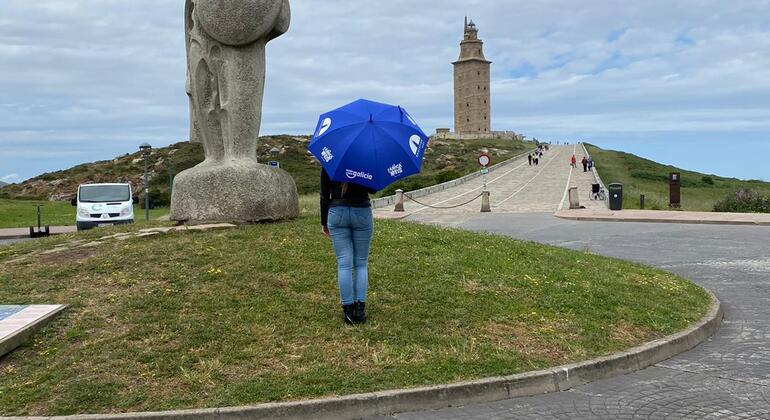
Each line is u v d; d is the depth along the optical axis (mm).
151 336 6207
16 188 65688
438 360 5820
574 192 29562
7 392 5141
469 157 93062
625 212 26188
